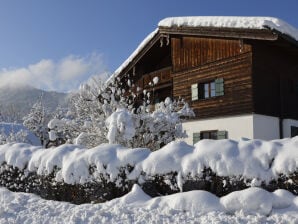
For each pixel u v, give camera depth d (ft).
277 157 19.06
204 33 49.85
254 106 46.14
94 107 36.55
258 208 17.63
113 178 22.30
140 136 32.24
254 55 47.06
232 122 48.24
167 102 36.24
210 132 51.34
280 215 16.99
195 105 53.42
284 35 43.14
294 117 52.08
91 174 23.22
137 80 65.62
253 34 44.42
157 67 66.90
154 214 18.37
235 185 19.40
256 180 18.93
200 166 20.16
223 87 49.75
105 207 20.47
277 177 18.70
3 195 25.98
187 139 53.93
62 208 21.49
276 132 49.03
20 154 28.60
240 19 46.37
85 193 23.43
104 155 22.93
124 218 18.30
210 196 18.92
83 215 19.35
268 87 48.52
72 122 36.70
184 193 19.48
